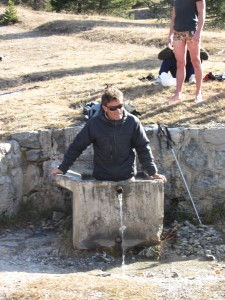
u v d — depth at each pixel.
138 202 6.62
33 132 8.11
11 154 7.86
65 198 8.12
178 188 7.85
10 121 8.89
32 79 14.37
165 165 7.87
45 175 8.15
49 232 7.62
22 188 8.14
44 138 8.10
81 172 7.48
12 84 14.01
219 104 8.84
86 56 17.62
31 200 8.18
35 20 28.80
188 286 5.16
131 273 6.09
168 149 7.82
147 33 21.86
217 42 18.64
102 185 6.57
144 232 6.67
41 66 16.05
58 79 12.58
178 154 7.87
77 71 14.43
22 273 5.81
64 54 18.66
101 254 6.63
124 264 6.39
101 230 6.65
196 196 7.86
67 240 6.91
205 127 7.93
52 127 8.37
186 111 8.66
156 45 20.08
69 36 24.17
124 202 6.61
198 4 8.65
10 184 7.80
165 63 10.55
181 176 7.79
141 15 44.62
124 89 10.05
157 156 7.87
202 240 6.97
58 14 31.36
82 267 6.32
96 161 6.68
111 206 6.62
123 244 6.64
